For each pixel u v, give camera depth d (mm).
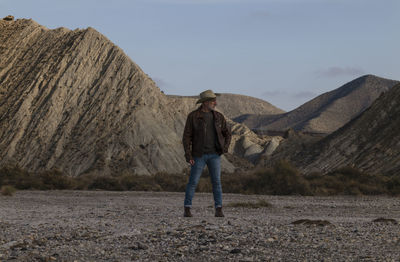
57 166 59438
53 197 22906
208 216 10734
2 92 73688
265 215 11789
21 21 86688
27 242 6770
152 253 5910
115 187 35438
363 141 50500
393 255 5234
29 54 79125
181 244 6383
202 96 9867
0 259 5660
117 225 8875
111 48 74812
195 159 10047
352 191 28062
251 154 101062
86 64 72375
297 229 7680
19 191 30250
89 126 64625
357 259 5082
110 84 70125
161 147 62312
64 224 9242
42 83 71250
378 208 15750
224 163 68375
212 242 6398
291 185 28922
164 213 11992
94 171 57281
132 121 64938
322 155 54062
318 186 30344
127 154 60750
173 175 40188
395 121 48844
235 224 8617
